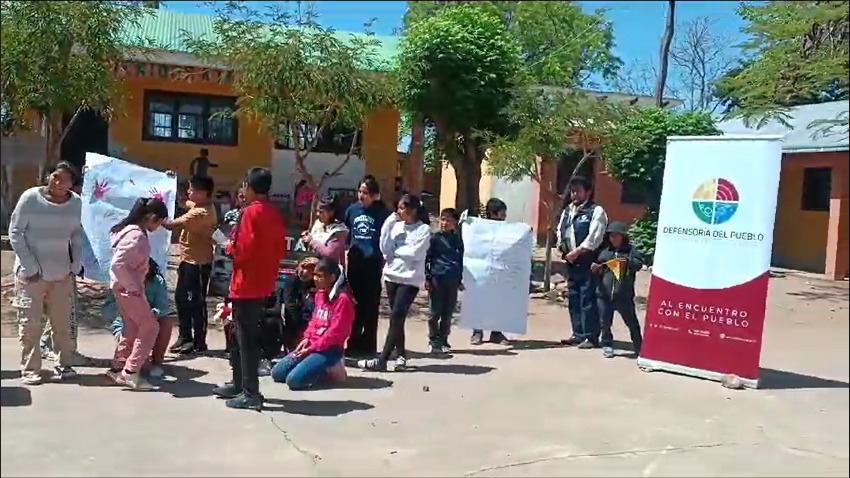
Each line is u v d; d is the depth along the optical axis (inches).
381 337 425.7
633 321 393.7
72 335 305.6
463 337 439.2
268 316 335.3
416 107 651.5
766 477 236.5
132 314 291.7
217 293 371.6
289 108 496.7
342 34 684.7
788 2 654.5
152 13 528.1
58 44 432.5
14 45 429.7
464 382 332.5
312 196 627.8
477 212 674.2
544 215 941.2
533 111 568.1
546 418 286.2
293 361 316.2
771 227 340.2
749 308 343.0
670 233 366.3
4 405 267.6
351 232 365.7
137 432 247.8
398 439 255.1
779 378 362.9
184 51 652.7
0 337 358.6
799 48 645.3
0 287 396.5
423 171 816.3
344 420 271.7
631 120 669.3
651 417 293.4
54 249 292.4
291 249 386.0
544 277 636.7
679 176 364.8
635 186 807.1
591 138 577.6
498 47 652.7
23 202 286.7
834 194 789.2
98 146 740.7
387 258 348.8
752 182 344.8
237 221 302.0
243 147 751.7
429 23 661.3
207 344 380.8
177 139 735.7
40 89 438.3
